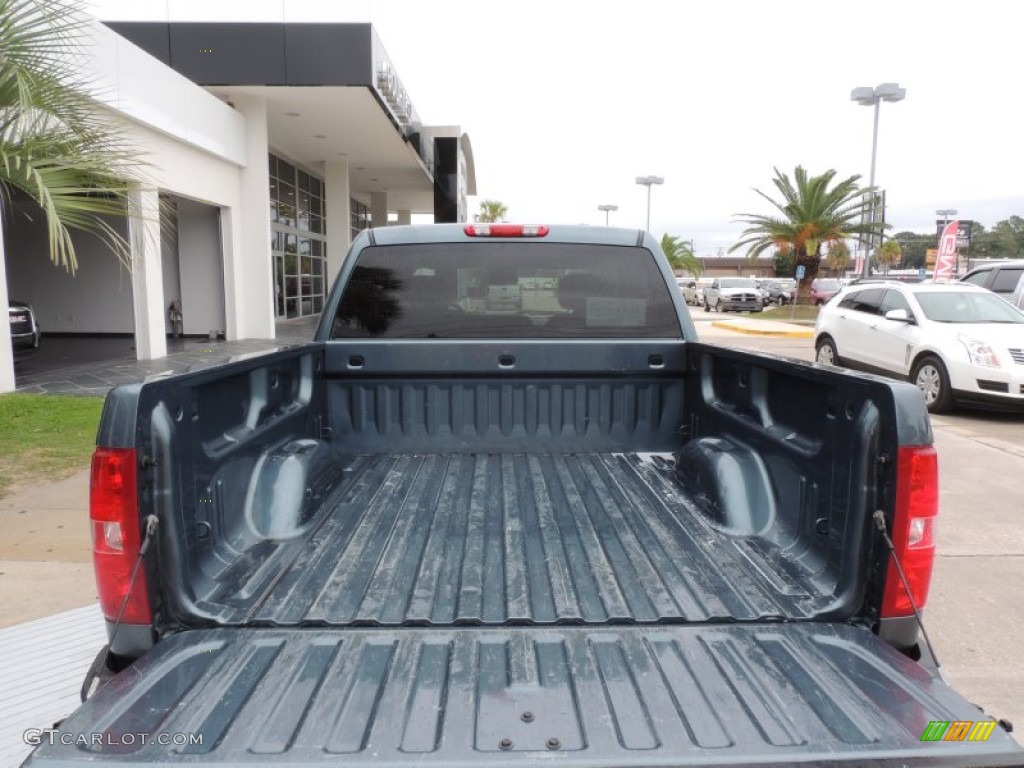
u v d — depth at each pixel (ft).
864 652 6.54
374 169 88.74
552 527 9.51
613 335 12.48
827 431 7.85
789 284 158.51
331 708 5.76
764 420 9.57
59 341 59.62
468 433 12.56
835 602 7.28
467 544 8.98
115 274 63.26
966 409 35.27
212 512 7.92
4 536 17.30
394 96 62.54
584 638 6.86
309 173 87.92
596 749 5.29
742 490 9.45
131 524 6.48
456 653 6.60
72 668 11.64
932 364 33.99
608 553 8.71
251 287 60.34
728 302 116.16
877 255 159.74
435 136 89.86
